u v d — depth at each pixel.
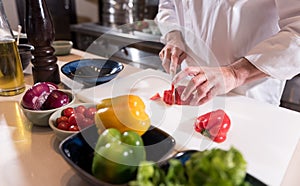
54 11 2.54
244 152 0.60
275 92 1.01
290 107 1.66
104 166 0.44
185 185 0.34
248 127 0.70
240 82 0.80
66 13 2.63
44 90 0.72
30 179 0.52
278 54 0.76
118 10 2.45
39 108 0.69
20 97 0.87
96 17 2.87
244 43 0.95
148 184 0.33
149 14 2.28
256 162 0.57
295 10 0.79
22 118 0.74
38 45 0.89
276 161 0.58
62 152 0.49
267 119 0.74
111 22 2.55
